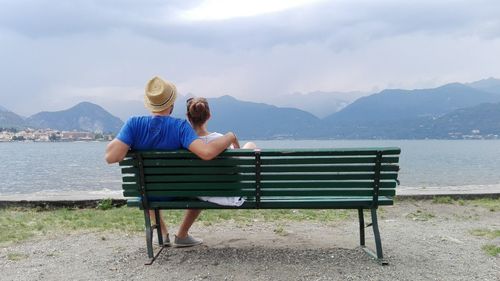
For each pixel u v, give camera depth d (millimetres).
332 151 3297
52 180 22688
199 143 3279
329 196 3539
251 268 3275
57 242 4168
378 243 3447
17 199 6359
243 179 3396
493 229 4812
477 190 7211
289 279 3068
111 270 3279
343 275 3143
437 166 33031
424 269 3285
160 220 3928
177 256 3590
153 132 3375
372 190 3422
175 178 3406
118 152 3320
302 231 4684
